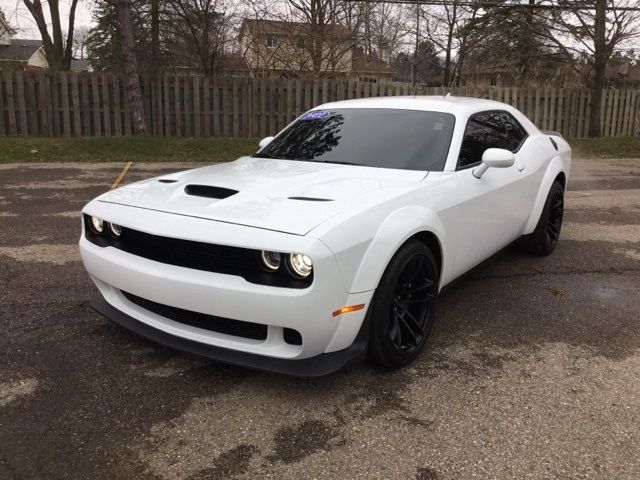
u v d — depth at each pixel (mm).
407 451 2611
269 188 3336
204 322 3033
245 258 2785
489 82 34094
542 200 5203
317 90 14539
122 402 2947
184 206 3133
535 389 3164
